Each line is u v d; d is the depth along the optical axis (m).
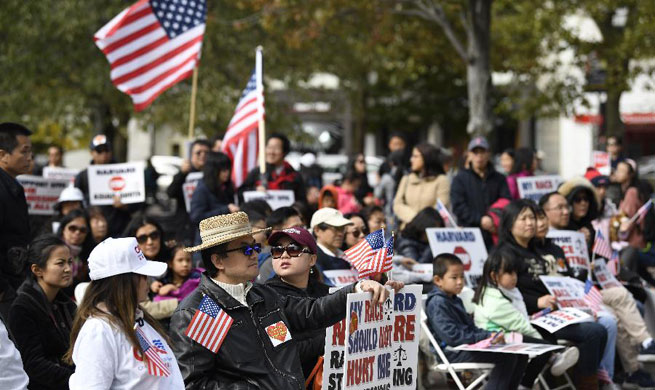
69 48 52.81
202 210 24.17
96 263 10.80
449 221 23.53
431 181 25.53
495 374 17.58
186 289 18.33
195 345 11.74
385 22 46.47
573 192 23.33
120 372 10.66
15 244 17.19
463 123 80.25
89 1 51.78
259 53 26.05
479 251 21.78
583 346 19.11
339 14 44.94
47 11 51.19
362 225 20.67
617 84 51.66
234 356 11.82
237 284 12.13
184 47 28.00
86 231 20.36
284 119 59.16
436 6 44.00
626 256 26.41
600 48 51.66
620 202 28.98
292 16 44.91
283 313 12.33
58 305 15.25
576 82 54.69
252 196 24.77
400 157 31.91
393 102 79.75
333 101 66.94
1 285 16.11
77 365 10.57
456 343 17.80
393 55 53.03
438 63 54.16
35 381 14.48
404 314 12.73
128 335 10.70
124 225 26.61
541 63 56.00
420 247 22.62
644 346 21.02
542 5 52.34
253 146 28.95
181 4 27.95
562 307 19.73
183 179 27.23
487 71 43.09
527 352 16.78
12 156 17.64
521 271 20.05
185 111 53.00
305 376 14.12
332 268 18.72
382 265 12.66
